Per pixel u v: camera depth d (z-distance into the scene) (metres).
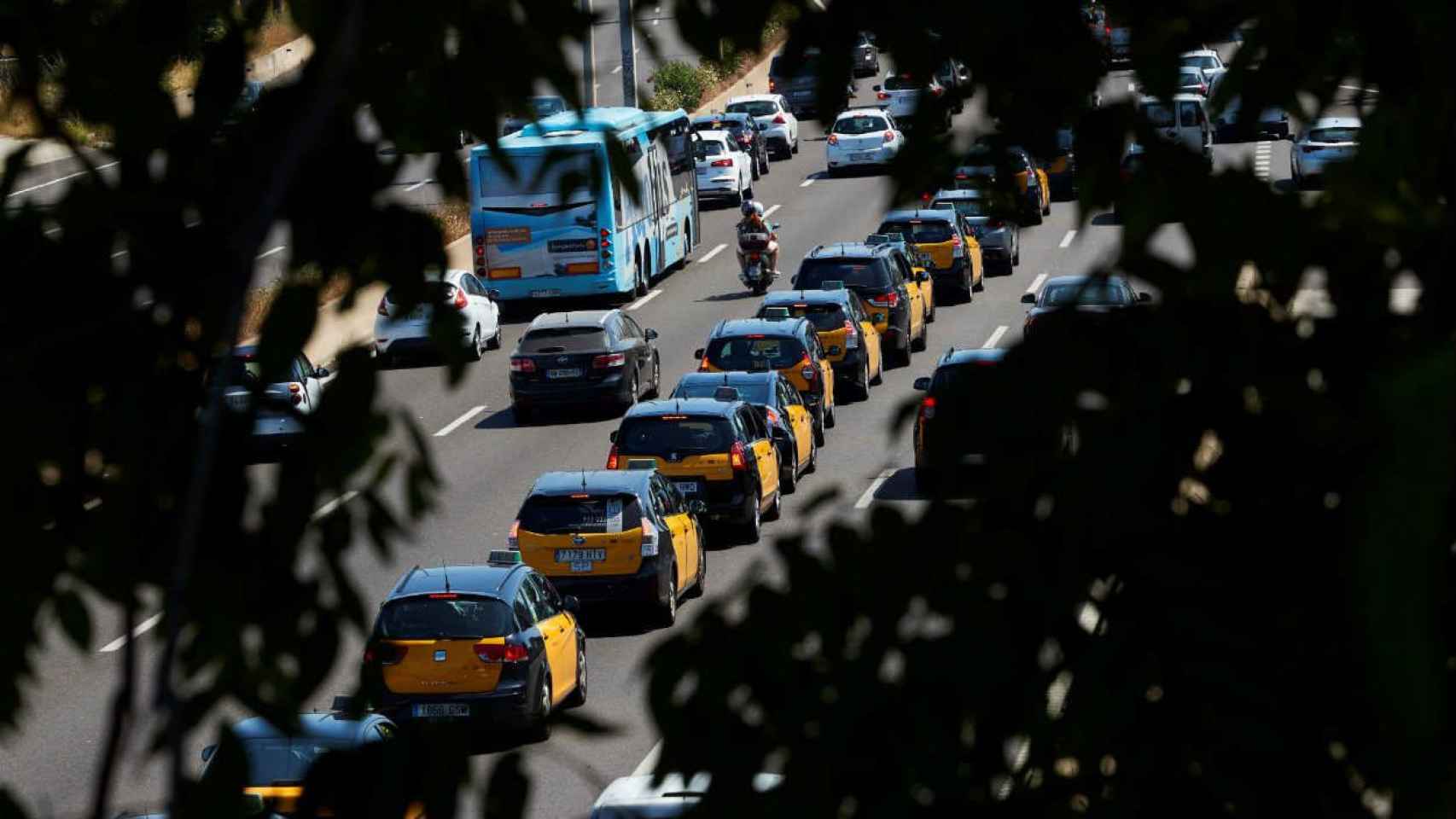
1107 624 11.30
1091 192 12.64
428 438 14.03
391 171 14.29
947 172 13.51
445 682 73.38
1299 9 10.87
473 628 73.69
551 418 145.88
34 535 12.95
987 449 11.58
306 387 14.16
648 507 93.75
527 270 177.88
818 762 11.59
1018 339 11.98
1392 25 10.32
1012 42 12.94
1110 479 11.02
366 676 13.89
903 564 11.74
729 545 111.69
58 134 13.52
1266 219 10.57
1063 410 11.30
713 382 125.50
